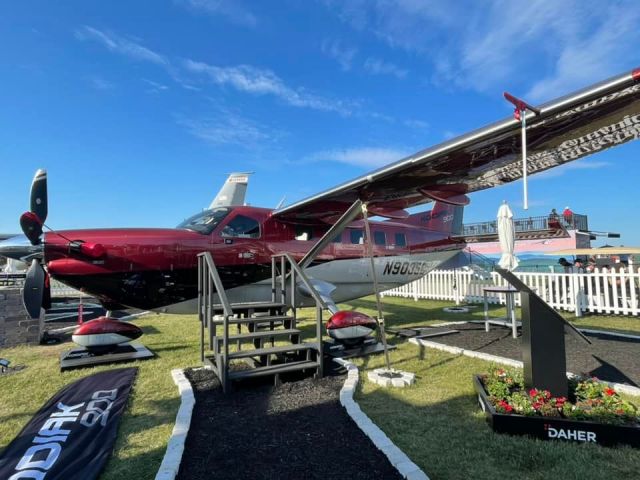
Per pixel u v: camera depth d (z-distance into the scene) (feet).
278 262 25.12
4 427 11.57
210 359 18.10
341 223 20.62
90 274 20.27
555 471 8.75
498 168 20.16
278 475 8.80
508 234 12.71
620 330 26.27
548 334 11.68
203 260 21.01
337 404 13.23
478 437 10.44
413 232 33.55
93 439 10.62
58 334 28.40
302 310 40.24
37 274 20.04
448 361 18.21
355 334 20.35
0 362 16.99
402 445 10.07
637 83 11.35
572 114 13.52
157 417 12.29
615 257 62.85
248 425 11.62
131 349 20.80
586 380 12.53
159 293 21.88
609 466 8.91
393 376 15.44
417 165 18.66
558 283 35.70
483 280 43.34
